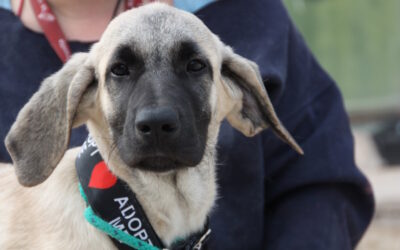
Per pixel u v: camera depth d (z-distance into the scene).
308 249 4.53
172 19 3.78
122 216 3.69
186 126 3.53
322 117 4.96
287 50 4.94
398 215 9.77
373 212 5.08
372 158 12.68
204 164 3.94
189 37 3.74
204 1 4.82
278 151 4.80
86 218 3.66
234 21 4.80
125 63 3.67
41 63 4.71
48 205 3.83
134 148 3.49
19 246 3.80
